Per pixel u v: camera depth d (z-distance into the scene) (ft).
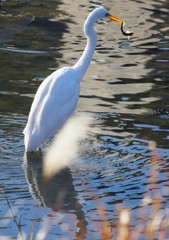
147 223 33.04
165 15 75.51
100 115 47.73
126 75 56.08
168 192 36.63
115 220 33.65
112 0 81.56
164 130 45.14
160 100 50.75
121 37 66.85
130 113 48.14
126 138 43.88
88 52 45.16
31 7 77.00
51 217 34.22
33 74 55.16
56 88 41.98
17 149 41.98
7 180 38.04
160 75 56.39
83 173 39.04
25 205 35.40
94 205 35.40
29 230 32.78
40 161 40.50
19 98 49.90
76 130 45.24
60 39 65.57
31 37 65.82
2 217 34.17
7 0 79.66
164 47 64.18
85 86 53.26
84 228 33.06
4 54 60.39
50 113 41.16
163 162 40.32
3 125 45.16
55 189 37.17
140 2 80.84
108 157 41.16
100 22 72.08
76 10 76.48
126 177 38.52
